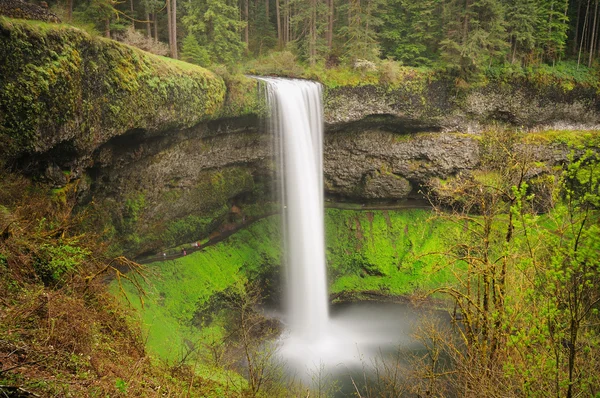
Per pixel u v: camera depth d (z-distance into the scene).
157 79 23.86
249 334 30.03
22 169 17.80
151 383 13.06
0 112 15.92
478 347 14.23
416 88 40.94
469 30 41.28
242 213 39.50
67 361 10.86
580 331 9.47
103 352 12.82
